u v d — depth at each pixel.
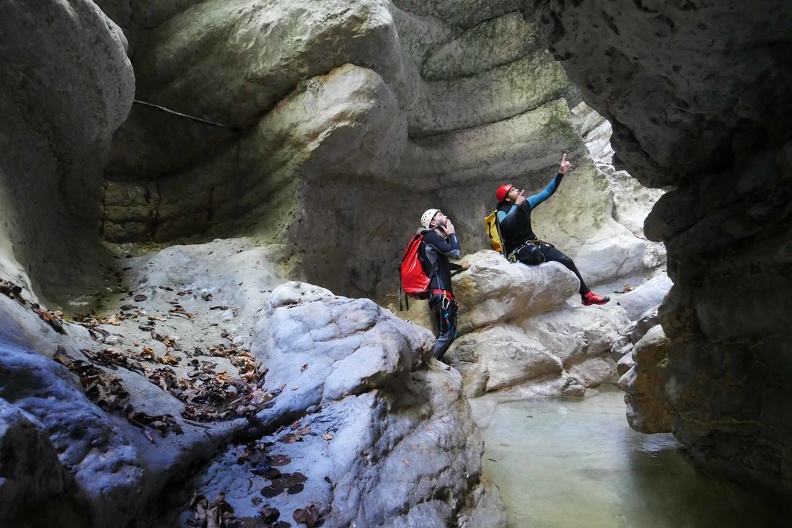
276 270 5.41
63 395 1.89
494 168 7.98
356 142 5.70
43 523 1.49
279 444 2.75
